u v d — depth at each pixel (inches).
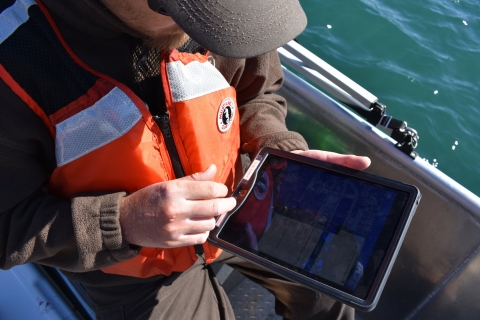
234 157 50.1
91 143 37.7
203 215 37.3
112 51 37.7
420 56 121.5
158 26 34.6
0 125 35.7
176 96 39.7
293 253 41.1
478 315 58.2
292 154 46.9
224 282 70.6
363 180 43.6
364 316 69.1
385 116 59.8
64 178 39.9
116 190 40.2
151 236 37.5
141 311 49.7
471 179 102.7
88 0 32.6
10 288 56.2
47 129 38.4
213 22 30.3
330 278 38.8
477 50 124.2
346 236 40.9
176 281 51.5
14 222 39.1
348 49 121.6
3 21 35.0
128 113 37.3
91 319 59.1
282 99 59.2
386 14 129.6
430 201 59.1
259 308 69.0
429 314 62.8
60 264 41.7
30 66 34.7
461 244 58.0
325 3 130.3
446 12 133.1
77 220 37.5
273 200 44.7
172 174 42.0
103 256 38.9
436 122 109.7
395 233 39.5
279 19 33.3
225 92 44.8
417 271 63.2
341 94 62.6
